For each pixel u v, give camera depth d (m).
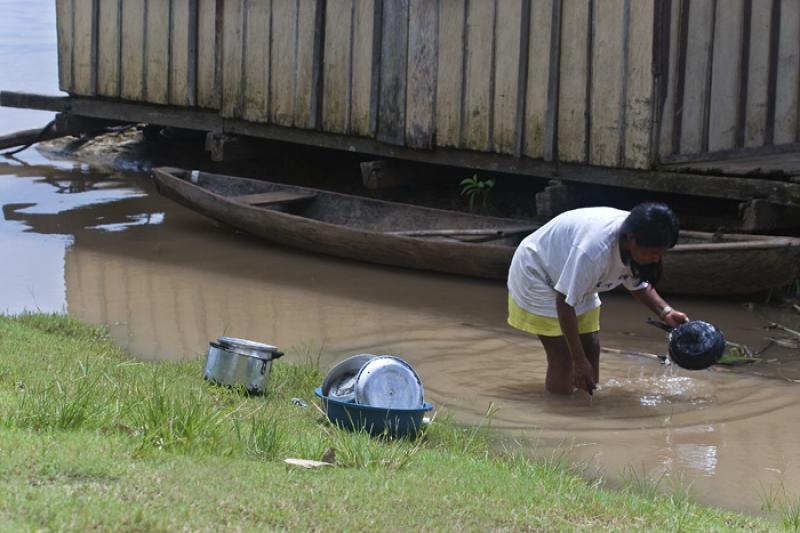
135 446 6.40
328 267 15.49
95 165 22.94
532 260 9.74
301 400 9.36
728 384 10.64
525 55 15.81
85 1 21.72
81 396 7.33
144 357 11.22
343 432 7.90
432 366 11.21
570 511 6.32
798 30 15.15
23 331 11.12
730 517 6.86
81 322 12.27
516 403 10.03
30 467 5.66
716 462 8.63
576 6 15.16
